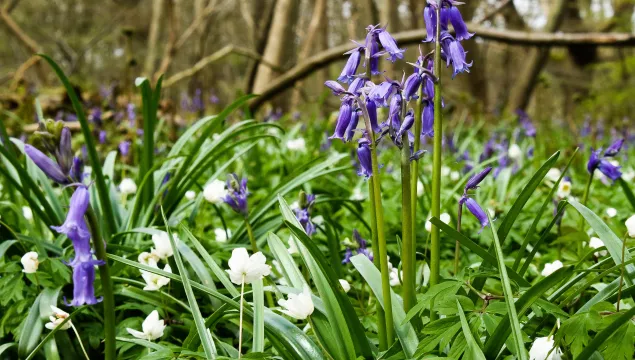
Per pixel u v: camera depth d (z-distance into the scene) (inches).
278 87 417.1
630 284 88.2
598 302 82.0
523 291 88.1
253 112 430.6
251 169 256.2
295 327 90.1
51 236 158.9
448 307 83.1
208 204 189.0
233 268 87.3
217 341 96.5
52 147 76.0
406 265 89.7
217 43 1289.4
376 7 592.7
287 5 538.3
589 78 896.9
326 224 135.3
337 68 1101.7
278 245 104.8
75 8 1485.0
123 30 418.9
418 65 88.1
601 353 81.8
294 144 255.6
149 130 153.5
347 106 85.4
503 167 236.8
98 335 115.3
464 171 244.1
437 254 92.9
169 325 116.3
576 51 855.7
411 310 83.9
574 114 683.4
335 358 88.3
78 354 114.8
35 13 1455.5
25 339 103.9
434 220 83.8
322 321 92.4
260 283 90.2
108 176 169.5
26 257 111.0
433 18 88.0
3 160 171.3
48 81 605.6
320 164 153.3
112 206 158.9
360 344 88.9
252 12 797.9
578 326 78.1
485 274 86.3
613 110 774.5
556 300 97.3
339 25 1171.3
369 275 93.9
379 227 85.7
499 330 79.3
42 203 134.7
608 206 207.9
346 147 301.7
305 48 764.0
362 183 233.0
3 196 179.2
